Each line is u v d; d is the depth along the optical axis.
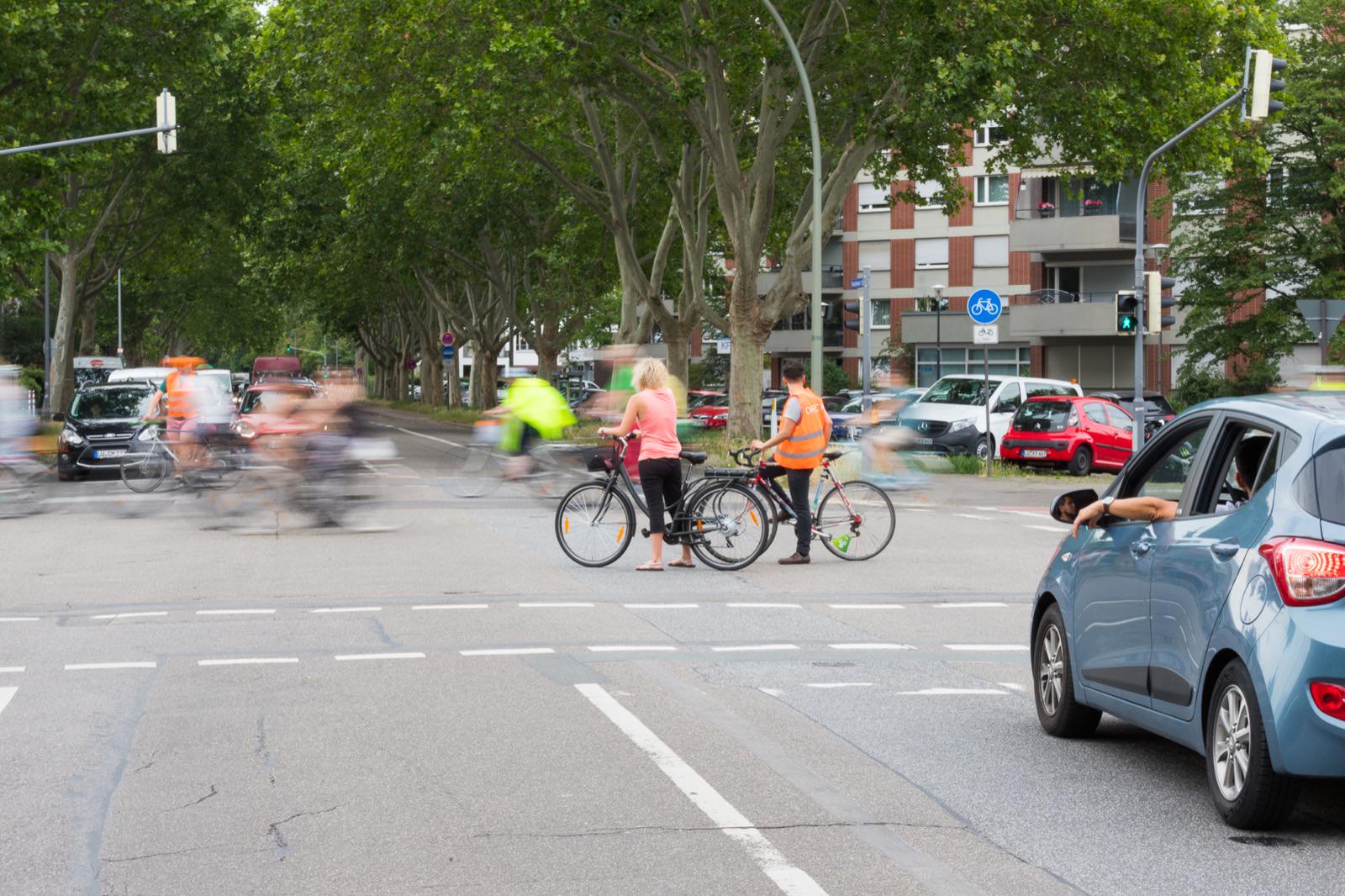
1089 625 7.04
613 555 14.84
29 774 6.65
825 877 5.14
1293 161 44.09
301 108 41.97
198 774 6.64
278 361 71.94
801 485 15.16
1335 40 43.12
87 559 15.62
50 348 55.50
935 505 22.98
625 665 9.50
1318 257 43.12
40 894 4.96
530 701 8.30
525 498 23.25
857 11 30.11
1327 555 5.45
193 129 46.38
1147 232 57.25
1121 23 29.45
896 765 6.88
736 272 31.86
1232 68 31.81
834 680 9.05
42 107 34.34
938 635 10.83
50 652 9.95
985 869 5.25
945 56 28.28
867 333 26.92
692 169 34.88
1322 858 5.40
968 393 33.09
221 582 13.64
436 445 40.09
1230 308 45.00
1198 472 6.43
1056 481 28.19
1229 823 5.80
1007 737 7.50
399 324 84.56
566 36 29.34
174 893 4.98
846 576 14.30
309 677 9.05
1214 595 5.88
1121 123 30.00
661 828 5.77
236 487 19.41
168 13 37.12
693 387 72.25
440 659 9.68
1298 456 5.74
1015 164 34.28
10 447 24.53
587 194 37.25
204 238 53.56
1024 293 62.97
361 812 5.99
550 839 5.61
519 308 63.81
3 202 32.16
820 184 27.75
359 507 18.89
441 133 33.00
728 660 9.72
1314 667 5.37
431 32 31.08
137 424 27.59
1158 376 56.56
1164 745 7.36
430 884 5.05
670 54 30.11
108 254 54.12
